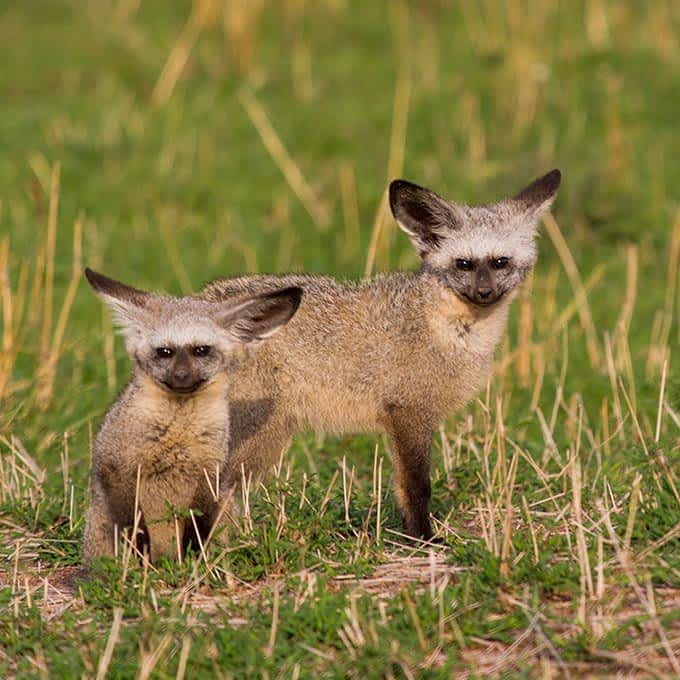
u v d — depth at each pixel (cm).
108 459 1020
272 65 2745
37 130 2392
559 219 1984
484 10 2980
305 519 1045
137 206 2106
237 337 1060
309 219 2075
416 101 2494
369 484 1214
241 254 1948
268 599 920
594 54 2648
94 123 2428
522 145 2284
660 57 2656
